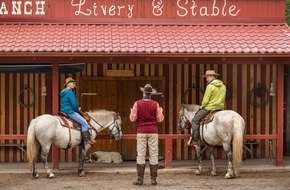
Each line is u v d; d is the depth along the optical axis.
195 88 16.53
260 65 16.70
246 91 16.67
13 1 15.85
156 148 12.61
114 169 14.55
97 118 14.02
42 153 13.25
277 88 14.86
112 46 14.40
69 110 13.59
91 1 15.97
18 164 15.70
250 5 16.22
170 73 16.50
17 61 14.28
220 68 16.62
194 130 13.80
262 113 16.75
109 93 16.44
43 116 13.25
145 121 12.54
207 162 15.92
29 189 12.10
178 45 14.64
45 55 14.13
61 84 16.23
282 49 14.52
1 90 16.20
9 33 15.09
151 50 14.27
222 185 12.57
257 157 16.61
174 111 16.50
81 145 13.73
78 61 14.42
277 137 14.77
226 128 13.04
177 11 16.11
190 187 12.33
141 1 16.05
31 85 16.25
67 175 13.91
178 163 15.73
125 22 15.96
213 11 16.16
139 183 12.58
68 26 15.76
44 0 15.89
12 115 16.23
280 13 16.23
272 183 12.80
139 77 16.45
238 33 15.55
